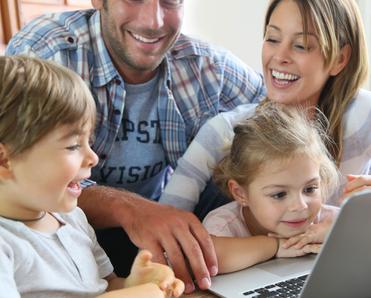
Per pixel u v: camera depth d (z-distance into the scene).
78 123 0.73
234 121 1.28
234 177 1.10
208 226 1.07
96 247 0.90
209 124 1.29
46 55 1.27
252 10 2.33
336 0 1.22
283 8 1.21
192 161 1.25
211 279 0.86
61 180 0.72
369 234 0.58
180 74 1.42
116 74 1.29
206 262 0.87
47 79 0.72
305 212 1.02
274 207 1.02
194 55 1.45
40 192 0.72
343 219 0.56
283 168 1.01
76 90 0.74
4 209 0.74
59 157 0.71
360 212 0.56
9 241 0.71
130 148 1.35
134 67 1.30
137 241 0.91
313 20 1.18
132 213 0.97
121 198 1.04
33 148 0.69
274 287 0.82
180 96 1.42
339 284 0.62
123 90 1.30
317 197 1.04
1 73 0.70
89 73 1.29
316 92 1.30
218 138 1.26
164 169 1.45
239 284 0.83
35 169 0.70
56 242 0.80
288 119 1.11
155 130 1.38
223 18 2.30
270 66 1.27
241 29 2.34
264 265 0.93
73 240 0.84
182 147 1.44
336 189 1.21
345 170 1.30
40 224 0.79
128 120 1.33
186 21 2.20
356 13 1.27
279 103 1.27
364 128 1.30
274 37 1.24
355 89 1.31
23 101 0.69
